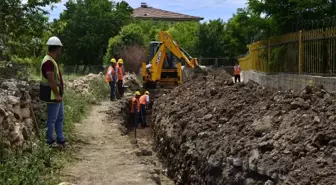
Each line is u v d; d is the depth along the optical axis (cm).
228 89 1184
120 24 4741
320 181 561
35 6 1405
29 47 1468
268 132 759
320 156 613
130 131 1697
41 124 995
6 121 714
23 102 880
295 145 659
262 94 1013
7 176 615
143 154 1116
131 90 2556
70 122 1171
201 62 4466
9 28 1368
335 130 653
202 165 837
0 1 1334
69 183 682
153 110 1766
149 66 2242
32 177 641
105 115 1539
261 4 1593
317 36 1157
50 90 835
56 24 1539
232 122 907
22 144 754
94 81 2227
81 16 4656
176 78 2175
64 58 4666
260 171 652
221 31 4725
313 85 949
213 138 888
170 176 1022
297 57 1298
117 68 2108
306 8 1459
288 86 1264
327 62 1124
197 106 1177
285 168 617
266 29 1703
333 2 1451
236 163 721
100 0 4825
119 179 747
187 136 999
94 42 4569
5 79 1123
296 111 773
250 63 2169
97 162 860
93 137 1126
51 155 816
